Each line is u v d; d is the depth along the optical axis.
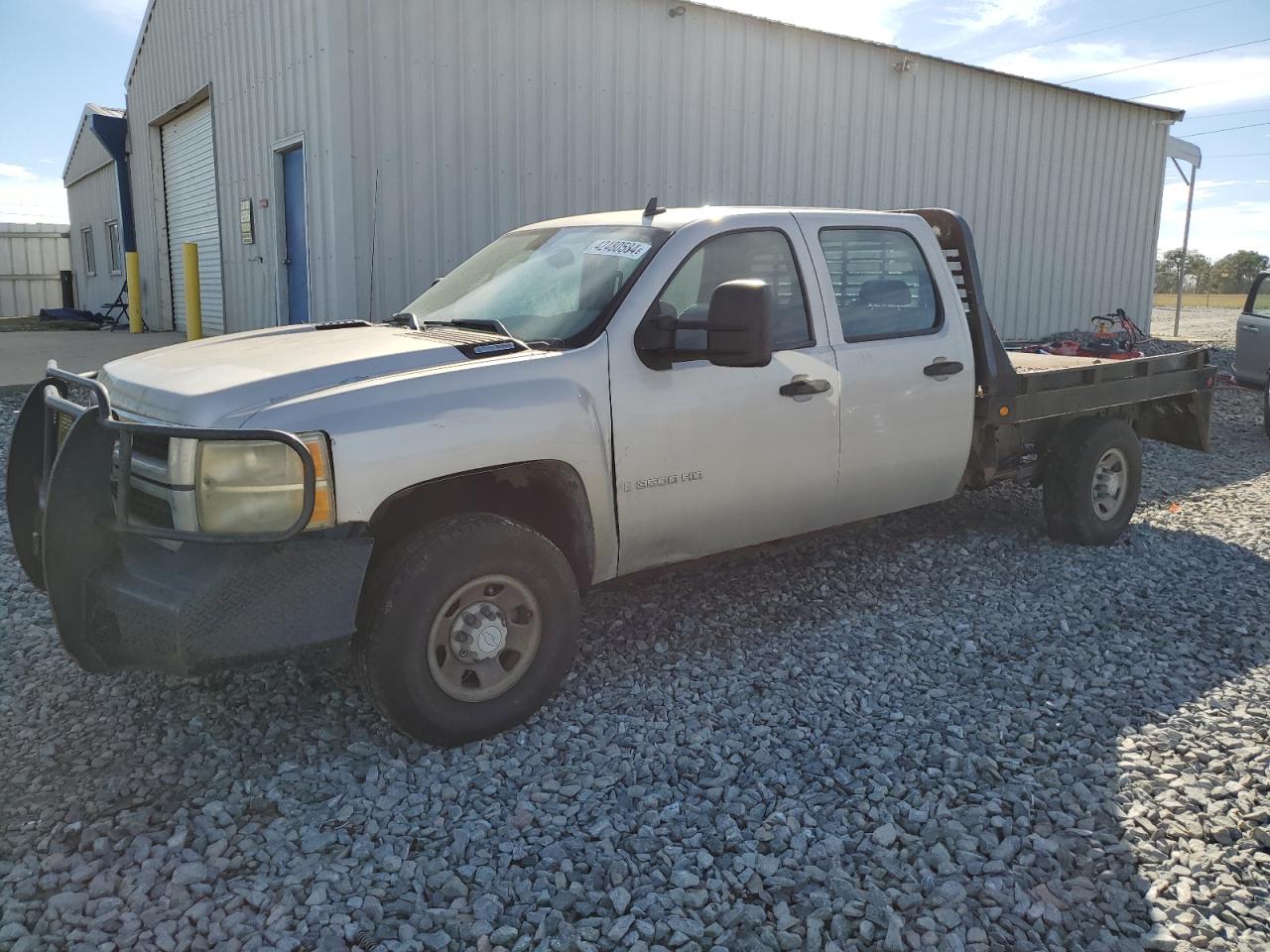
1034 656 4.20
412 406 3.21
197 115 14.52
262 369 3.30
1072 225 16.61
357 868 2.72
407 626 3.17
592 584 3.83
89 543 3.10
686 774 3.23
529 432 3.42
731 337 3.49
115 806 2.98
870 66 13.09
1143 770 3.24
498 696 3.43
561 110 10.26
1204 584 5.14
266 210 11.32
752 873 2.69
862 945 2.43
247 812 2.97
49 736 3.43
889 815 2.96
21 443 3.70
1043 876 2.69
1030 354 7.45
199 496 2.95
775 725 3.56
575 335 3.74
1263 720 3.60
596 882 2.67
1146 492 7.35
